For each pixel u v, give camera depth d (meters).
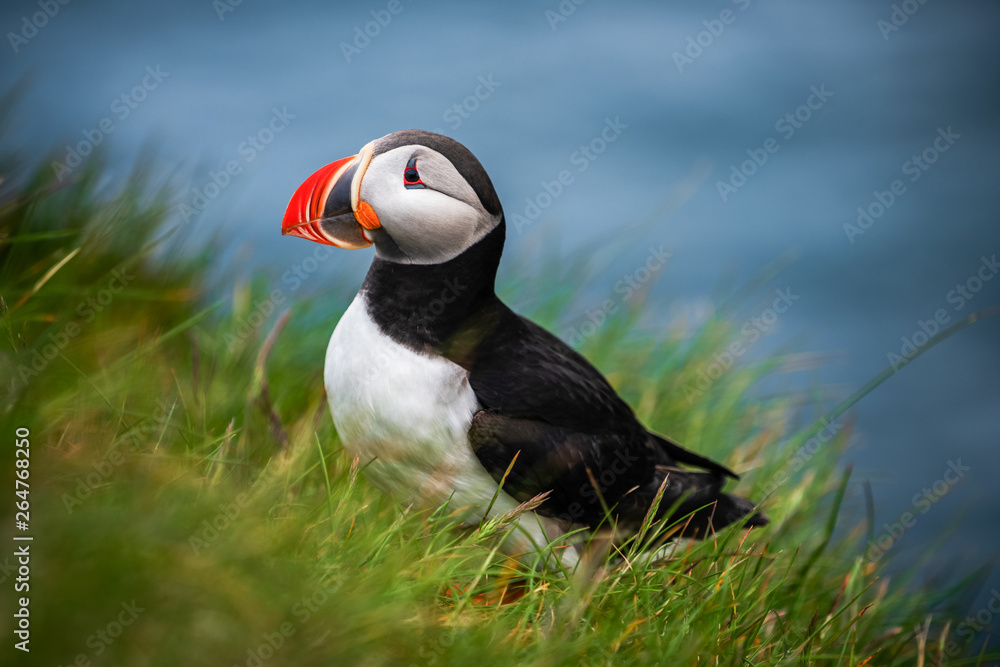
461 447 6.50
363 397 6.47
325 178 6.51
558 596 6.15
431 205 6.34
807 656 6.41
